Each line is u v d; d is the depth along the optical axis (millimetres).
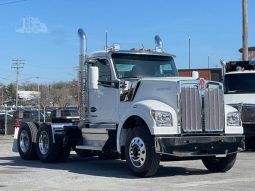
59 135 13977
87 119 12969
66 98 87000
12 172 12000
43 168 12852
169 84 10758
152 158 10375
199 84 10805
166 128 10367
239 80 18047
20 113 21578
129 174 11398
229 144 11016
